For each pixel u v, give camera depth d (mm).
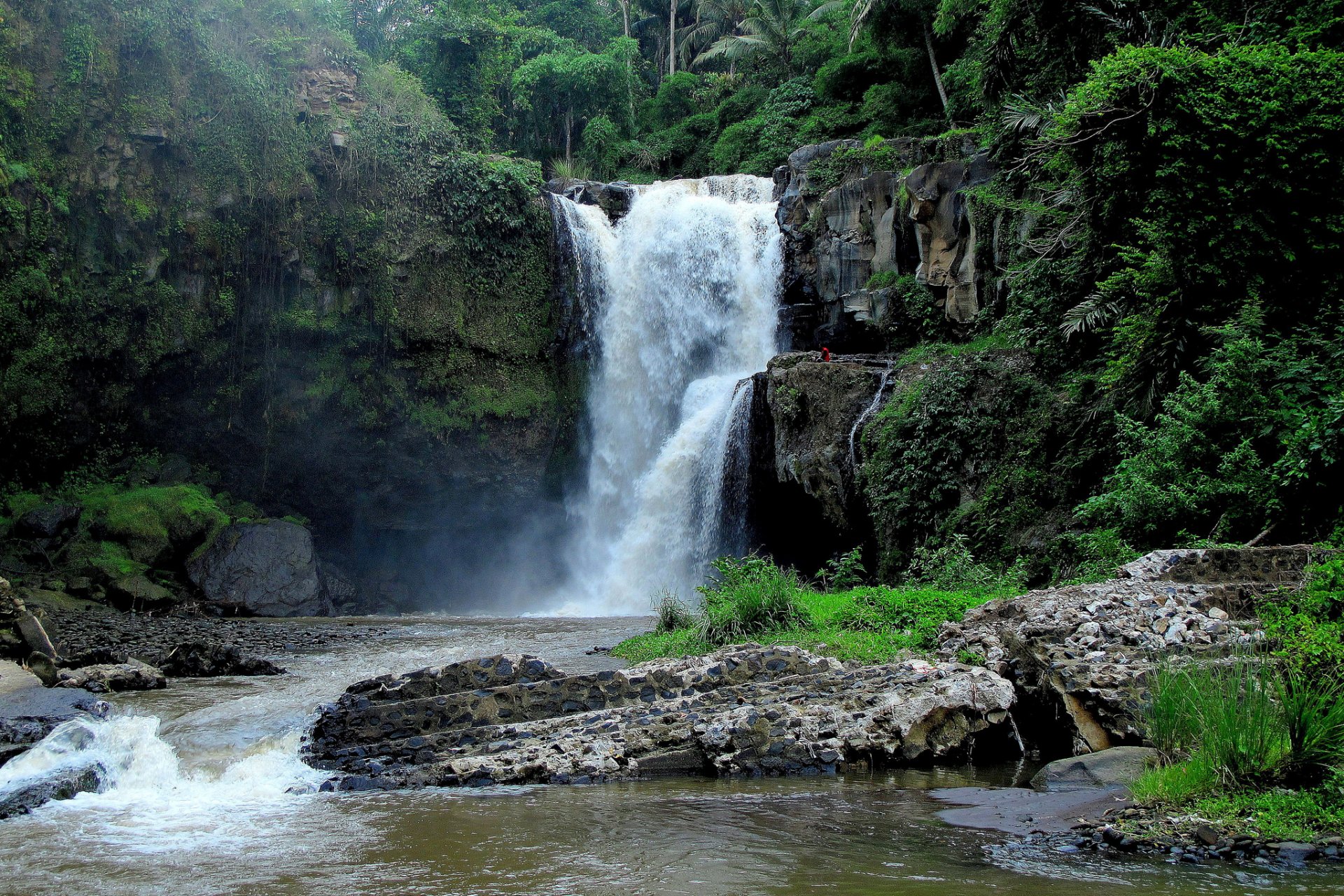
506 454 27453
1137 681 8062
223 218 24766
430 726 8672
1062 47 19359
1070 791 6887
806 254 26406
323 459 26609
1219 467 12156
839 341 25625
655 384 28516
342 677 11875
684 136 42906
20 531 22250
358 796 7582
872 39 33438
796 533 23062
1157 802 6039
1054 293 18047
